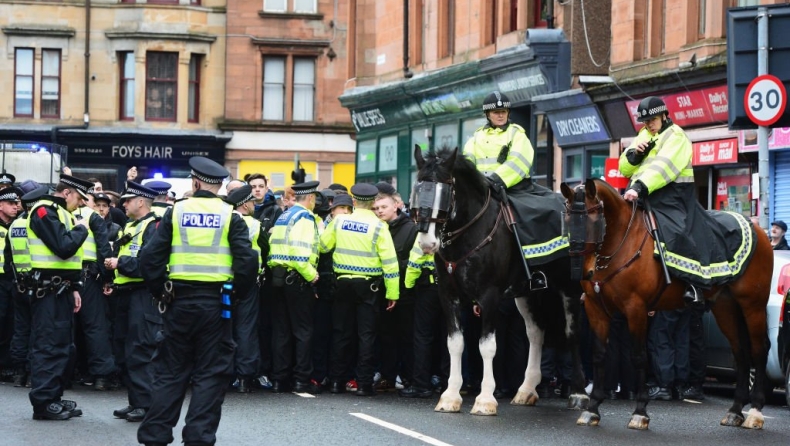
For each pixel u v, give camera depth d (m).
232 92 47.53
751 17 16.41
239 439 10.97
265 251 14.64
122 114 46.94
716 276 11.95
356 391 14.73
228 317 9.70
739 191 23.09
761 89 16.06
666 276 11.62
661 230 11.77
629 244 11.66
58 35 46.38
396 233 14.85
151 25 46.59
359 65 37.78
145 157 46.38
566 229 11.63
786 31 16.17
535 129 28.41
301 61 48.41
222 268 9.69
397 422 12.05
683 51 23.70
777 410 14.12
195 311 9.58
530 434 11.39
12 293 15.10
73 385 15.38
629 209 11.77
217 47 47.53
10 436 11.07
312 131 48.03
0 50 46.25
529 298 13.45
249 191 14.61
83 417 12.32
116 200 19.72
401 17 34.59
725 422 12.34
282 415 12.52
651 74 23.64
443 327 14.77
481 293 12.55
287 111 48.16
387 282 14.28
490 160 13.30
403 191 34.59
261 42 47.56
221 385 9.68
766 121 16.06
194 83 47.50
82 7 46.53
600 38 26.80
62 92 46.53
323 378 15.30
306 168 48.12
